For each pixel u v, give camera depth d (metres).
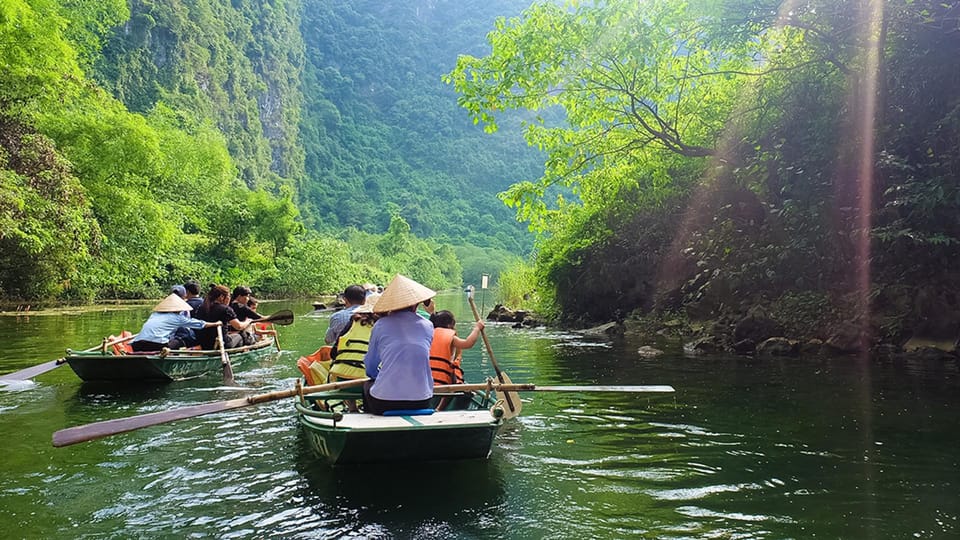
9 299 17.55
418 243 69.38
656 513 3.23
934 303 8.37
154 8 50.47
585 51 10.84
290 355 9.19
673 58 11.59
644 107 12.12
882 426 4.80
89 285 20.12
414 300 4.25
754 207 11.45
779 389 6.30
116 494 3.52
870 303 8.91
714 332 10.42
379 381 4.12
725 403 5.72
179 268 27.61
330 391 4.61
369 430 3.62
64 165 16.23
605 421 5.12
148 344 6.90
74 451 4.29
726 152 11.48
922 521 3.10
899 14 8.79
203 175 32.88
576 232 15.80
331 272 38.12
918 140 8.89
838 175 9.41
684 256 12.98
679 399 5.93
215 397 6.07
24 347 9.41
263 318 8.48
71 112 19.67
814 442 4.43
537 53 10.87
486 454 3.99
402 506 3.32
